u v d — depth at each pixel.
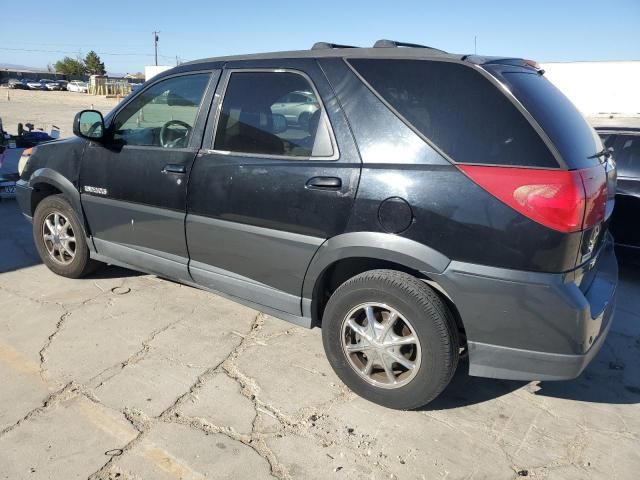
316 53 3.20
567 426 2.92
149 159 3.79
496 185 2.51
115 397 3.01
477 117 2.63
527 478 2.52
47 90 72.75
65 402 2.95
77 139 4.39
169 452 2.59
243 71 3.45
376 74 2.93
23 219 6.79
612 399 3.20
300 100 3.14
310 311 3.22
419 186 2.66
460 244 2.59
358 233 2.84
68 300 4.25
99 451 2.58
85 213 4.30
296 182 3.06
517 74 2.83
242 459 2.57
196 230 3.58
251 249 3.33
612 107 48.41
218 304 4.29
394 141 2.79
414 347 2.86
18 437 2.65
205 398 3.04
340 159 2.93
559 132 2.60
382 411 2.98
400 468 2.55
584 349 2.57
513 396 3.19
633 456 2.69
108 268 4.98
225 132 3.46
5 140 9.27
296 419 2.89
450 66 2.77
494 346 2.65
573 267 2.52
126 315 4.03
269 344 3.69
